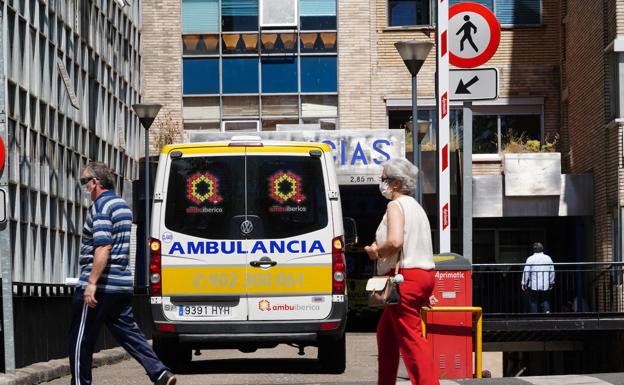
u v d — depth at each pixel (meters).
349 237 17.03
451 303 15.44
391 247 10.37
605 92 36.38
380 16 44.81
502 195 39.50
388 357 10.73
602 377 13.46
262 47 44.62
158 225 16.16
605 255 36.88
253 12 44.72
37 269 30.59
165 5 45.03
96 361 19.75
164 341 16.59
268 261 16.06
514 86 44.00
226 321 16.03
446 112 16.02
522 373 40.06
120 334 12.44
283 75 44.62
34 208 30.58
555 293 27.38
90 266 12.35
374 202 39.41
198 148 16.27
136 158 45.31
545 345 30.97
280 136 36.22
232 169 16.20
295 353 22.95
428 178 39.47
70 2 34.94
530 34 44.16
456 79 15.98
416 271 10.47
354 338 29.98
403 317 10.46
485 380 13.55
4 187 14.73
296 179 16.22
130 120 44.12
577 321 27.30
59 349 19.27
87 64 37.09
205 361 20.09
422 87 44.59
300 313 16.08
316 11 44.62
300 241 16.11
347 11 44.62
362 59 44.56
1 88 14.79
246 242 16.09
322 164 16.28
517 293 27.33
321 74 44.59
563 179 39.06
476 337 15.38
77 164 35.91
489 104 43.94
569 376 13.72
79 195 36.09
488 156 42.47
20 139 29.06
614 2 35.28
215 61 44.81
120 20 42.06
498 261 43.69
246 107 44.62
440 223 16.09
